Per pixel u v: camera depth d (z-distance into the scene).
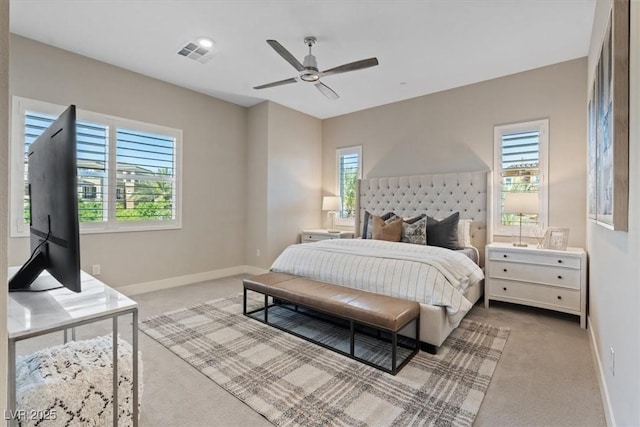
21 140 3.02
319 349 2.41
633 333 1.16
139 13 2.65
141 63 3.59
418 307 2.33
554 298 3.07
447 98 4.30
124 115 3.74
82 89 3.41
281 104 4.99
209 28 2.87
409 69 3.66
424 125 4.52
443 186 4.25
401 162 4.75
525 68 3.63
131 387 1.48
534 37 2.96
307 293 2.58
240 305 3.45
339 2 2.49
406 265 2.61
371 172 5.10
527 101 3.69
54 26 2.86
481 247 3.95
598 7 2.24
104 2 2.51
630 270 1.21
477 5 2.51
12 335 0.98
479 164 4.04
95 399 1.36
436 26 2.80
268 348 2.42
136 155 3.87
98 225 3.57
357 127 5.28
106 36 3.02
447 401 1.78
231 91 4.47
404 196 4.61
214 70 3.77
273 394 1.84
